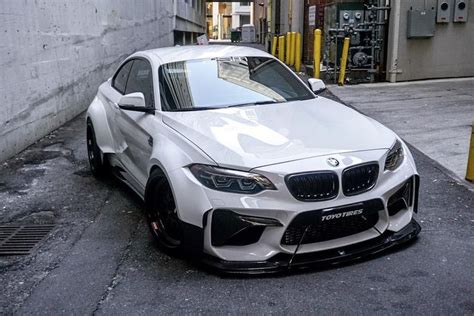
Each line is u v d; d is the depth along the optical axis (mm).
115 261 4082
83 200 5574
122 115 5297
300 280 3623
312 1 18922
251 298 3428
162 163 3992
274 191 3535
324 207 3584
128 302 3453
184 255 4031
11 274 3941
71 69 10062
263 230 3613
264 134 4016
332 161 3654
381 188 3797
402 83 13250
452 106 9875
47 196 5719
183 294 3520
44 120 8586
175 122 4336
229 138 3932
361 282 3582
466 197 5250
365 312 3232
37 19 8297
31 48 8031
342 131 4133
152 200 4258
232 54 5523
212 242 3678
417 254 3988
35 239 4594
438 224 4582
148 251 4242
